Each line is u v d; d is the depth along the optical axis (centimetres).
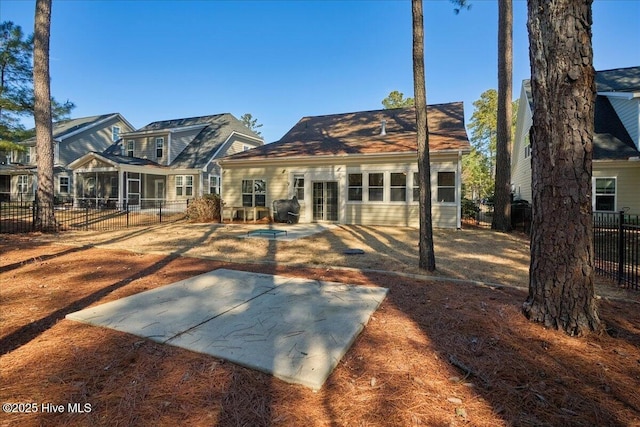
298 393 218
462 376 241
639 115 1251
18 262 622
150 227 1254
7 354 270
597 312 330
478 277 532
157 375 239
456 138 1328
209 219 1503
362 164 1355
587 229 318
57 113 1677
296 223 1402
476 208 1552
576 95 315
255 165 1534
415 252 760
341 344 281
